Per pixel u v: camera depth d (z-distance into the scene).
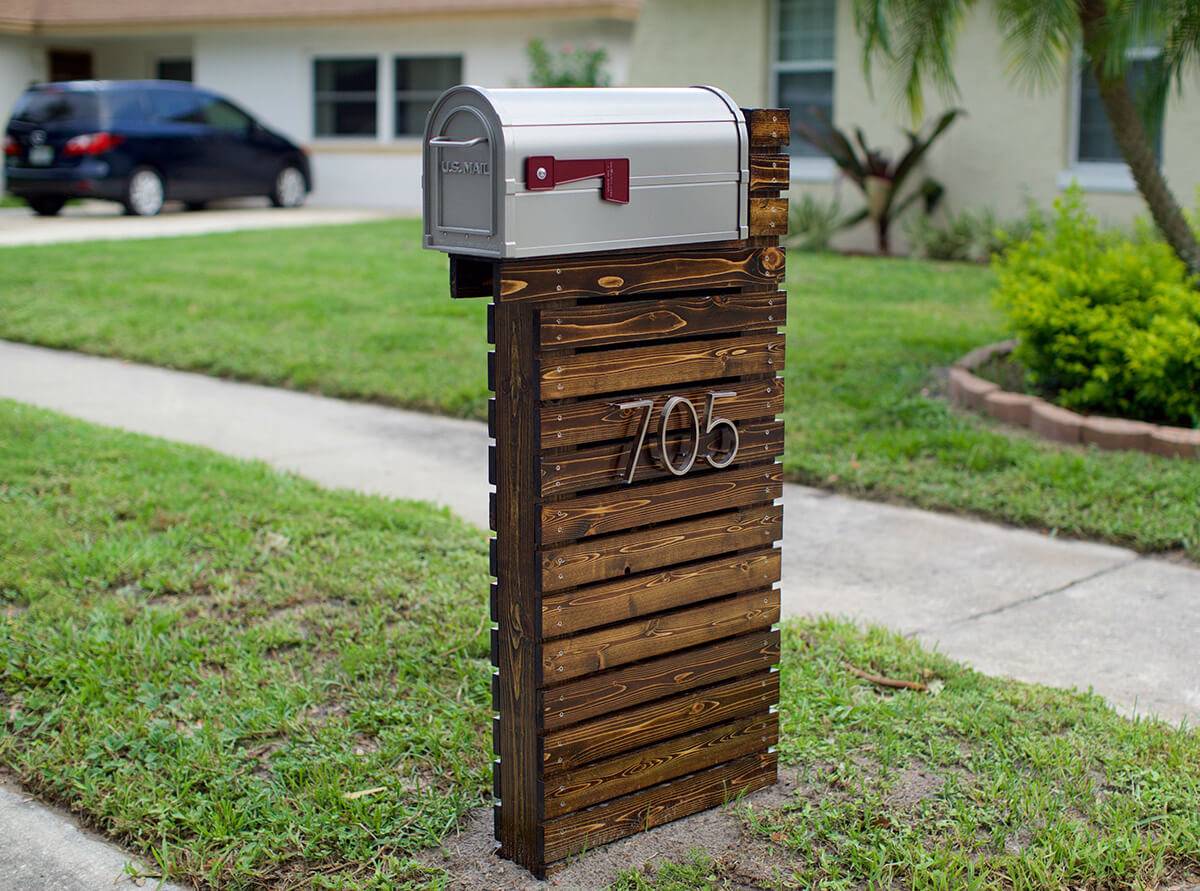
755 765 3.54
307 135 21.78
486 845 3.30
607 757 3.22
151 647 4.38
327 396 8.45
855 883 3.13
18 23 21.95
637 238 2.99
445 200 2.89
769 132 3.20
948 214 14.19
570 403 2.99
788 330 9.78
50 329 10.24
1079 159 13.35
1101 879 3.09
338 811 3.40
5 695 4.13
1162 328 6.81
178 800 3.45
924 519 6.05
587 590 3.09
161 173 19.08
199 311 10.75
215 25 21.31
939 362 8.80
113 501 5.98
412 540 5.51
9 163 18.58
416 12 19.83
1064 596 5.11
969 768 3.64
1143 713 4.07
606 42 19.55
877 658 4.38
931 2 7.54
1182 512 5.78
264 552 5.34
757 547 3.41
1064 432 6.89
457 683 4.19
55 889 3.14
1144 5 6.76
